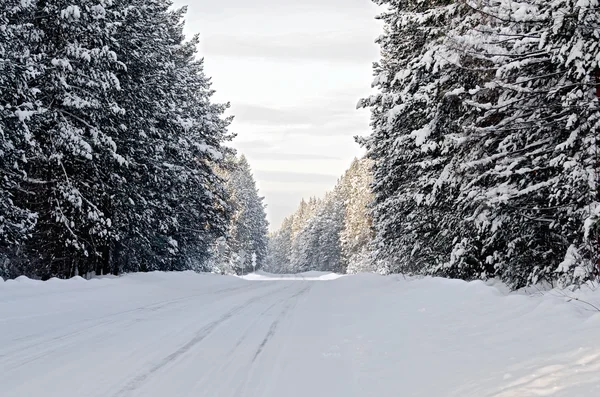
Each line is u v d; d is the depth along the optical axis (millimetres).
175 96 25906
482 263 13625
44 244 19812
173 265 31078
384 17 16734
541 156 9812
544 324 5820
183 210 29062
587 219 7777
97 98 17828
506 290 11656
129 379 5684
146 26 22078
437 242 15578
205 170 30984
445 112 12984
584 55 8062
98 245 19891
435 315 8406
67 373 5902
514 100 9977
